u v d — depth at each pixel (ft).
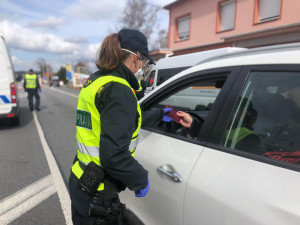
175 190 4.74
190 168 4.56
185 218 4.49
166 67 21.70
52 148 16.15
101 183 4.12
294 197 3.18
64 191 10.19
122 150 3.53
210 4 40.27
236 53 5.43
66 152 15.30
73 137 19.10
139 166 3.84
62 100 50.65
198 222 4.19
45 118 28.09
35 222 8.16
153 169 5.36
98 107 3.79
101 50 4.10
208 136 4.66
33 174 11.86
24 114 31.27
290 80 3.90
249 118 4.42
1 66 19.83
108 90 3.71
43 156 14.51
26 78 32.71
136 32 4.18
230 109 4.48
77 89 98.48
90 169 4.03
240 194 3.66
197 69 5.56
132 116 3.73
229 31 37.45
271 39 28.43
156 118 6.17
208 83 5.29
